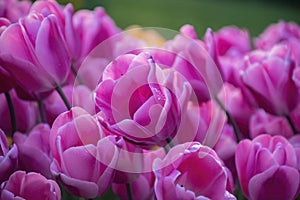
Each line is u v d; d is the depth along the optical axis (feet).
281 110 2.80
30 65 2.44
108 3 8.41
